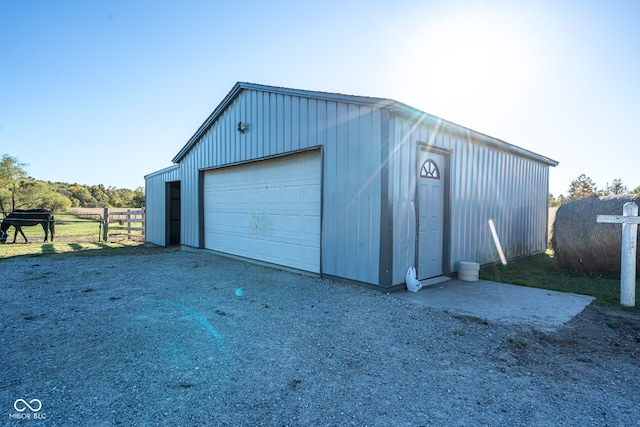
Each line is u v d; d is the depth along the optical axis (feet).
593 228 21.27
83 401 7.16
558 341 10.86
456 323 12.43
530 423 6.54
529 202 31.60
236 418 6.62
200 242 32.35
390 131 16.40
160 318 12.78
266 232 24.56
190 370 8.66
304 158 21.36
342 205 18.48
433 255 20.13
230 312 13.58
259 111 24.40
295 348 10.13
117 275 21.15
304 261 21.36
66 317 12.85
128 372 8.50
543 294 16.79
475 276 20.03
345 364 9.10
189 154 33.91
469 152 22.88
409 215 17.71
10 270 22.75
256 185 25.53
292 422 6.51
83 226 71.77
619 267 20.81
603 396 7.56
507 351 10.04
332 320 12.70
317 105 19.79
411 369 8.84
